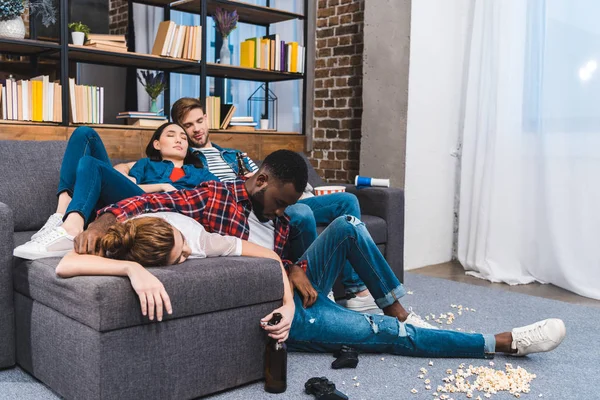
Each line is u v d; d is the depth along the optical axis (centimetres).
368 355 227
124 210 181
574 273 354
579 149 355
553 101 364
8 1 329
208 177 291
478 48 405
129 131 352
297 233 242
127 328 162
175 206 195
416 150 404
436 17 408
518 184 382
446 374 210
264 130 451
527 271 383
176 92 562
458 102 434
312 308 216
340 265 228
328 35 470
